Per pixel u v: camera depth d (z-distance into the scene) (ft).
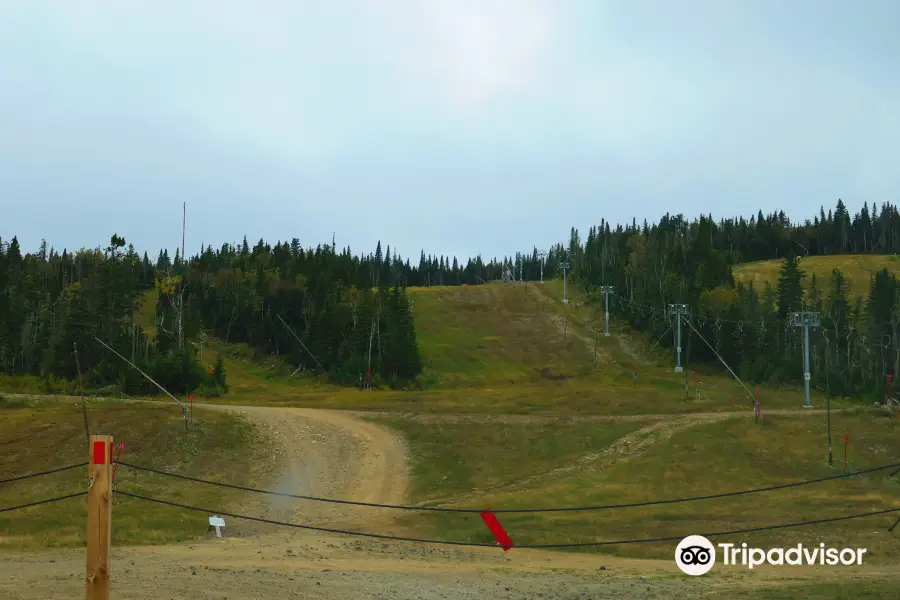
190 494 142.51
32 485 145.59
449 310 513.86
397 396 262.88
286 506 139.23
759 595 68.33
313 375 366.43
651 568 91.20
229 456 171.83
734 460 168.86
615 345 424.46
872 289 390.83
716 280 453.99
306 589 67.56
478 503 138.00
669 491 145.38
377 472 165.17
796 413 211.61
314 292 433.48
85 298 339.36
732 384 316.40
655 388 299.17
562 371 383.04
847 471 161.07
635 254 528.63
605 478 157.58
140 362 281.54
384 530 118.01
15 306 356.59
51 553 86.84
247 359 396.16
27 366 323.37
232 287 462.19
